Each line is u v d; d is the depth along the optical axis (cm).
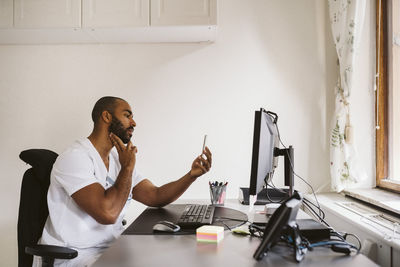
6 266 231
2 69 236
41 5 203
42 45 236
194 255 100
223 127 231
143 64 233
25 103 236
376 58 212
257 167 115
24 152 148
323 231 113
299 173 229
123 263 94
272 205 153
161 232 125
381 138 209
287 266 90
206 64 232
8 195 234
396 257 122
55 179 144
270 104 231
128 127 162
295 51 231
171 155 232
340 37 208
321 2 230
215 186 178
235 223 137
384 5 208
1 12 204
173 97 232
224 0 232
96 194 138
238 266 90
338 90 216
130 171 143
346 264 91
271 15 231
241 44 232
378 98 209
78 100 234
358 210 173
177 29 204
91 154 152
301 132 230
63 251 119
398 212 149
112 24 201
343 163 207
